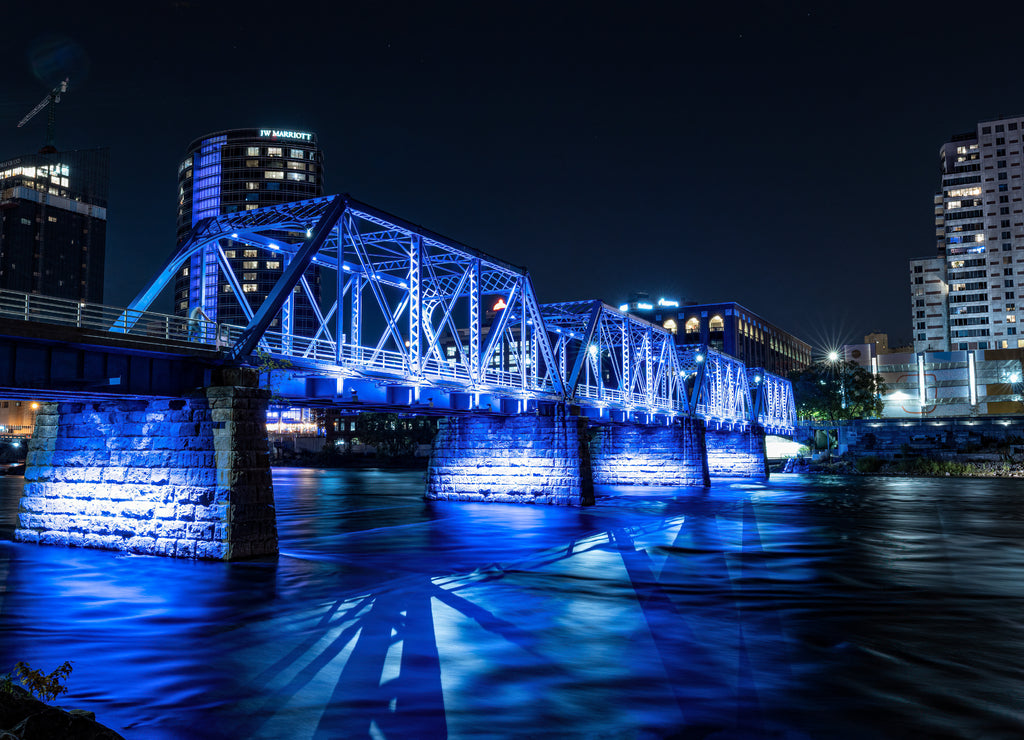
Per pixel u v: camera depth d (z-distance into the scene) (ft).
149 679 49.21
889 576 91.15
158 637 60.23
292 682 48.80
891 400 497.05
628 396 213.46
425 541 122.42
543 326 177.68
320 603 73.41
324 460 541.34
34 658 54.29
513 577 90.07
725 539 125.08
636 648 57.82
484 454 183.11
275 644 58.29
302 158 594.24
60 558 93.45
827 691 48.01
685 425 255.50
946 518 158.10
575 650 57.11
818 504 190.60
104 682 48.67
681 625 65.67
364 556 105.70
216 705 44.52
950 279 555.28
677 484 254.06
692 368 282.15
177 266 118.83
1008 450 330.34
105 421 101.96
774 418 382.83
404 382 129.39
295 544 119.03
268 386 98.99
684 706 45.11
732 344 565.53
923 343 565.53
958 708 45.06
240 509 91.20
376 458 527.40
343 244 116.78
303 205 116.78
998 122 552.41
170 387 94.02
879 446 365.40
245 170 581.94
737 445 319.88
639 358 243.60
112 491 99.76
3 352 79.15
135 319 91.25
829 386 456.04
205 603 72.59
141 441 98.32
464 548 114.42
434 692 47.09
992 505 187.52
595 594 79.66
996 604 74.90
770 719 43.14
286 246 131.64
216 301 528.63
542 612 70.59
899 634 62.75
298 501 218.38
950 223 559.38
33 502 107.04
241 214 119.44
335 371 114.01
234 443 91.30
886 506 185.47
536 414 177.47
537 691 47.47
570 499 171.22
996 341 538.88
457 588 82.79
